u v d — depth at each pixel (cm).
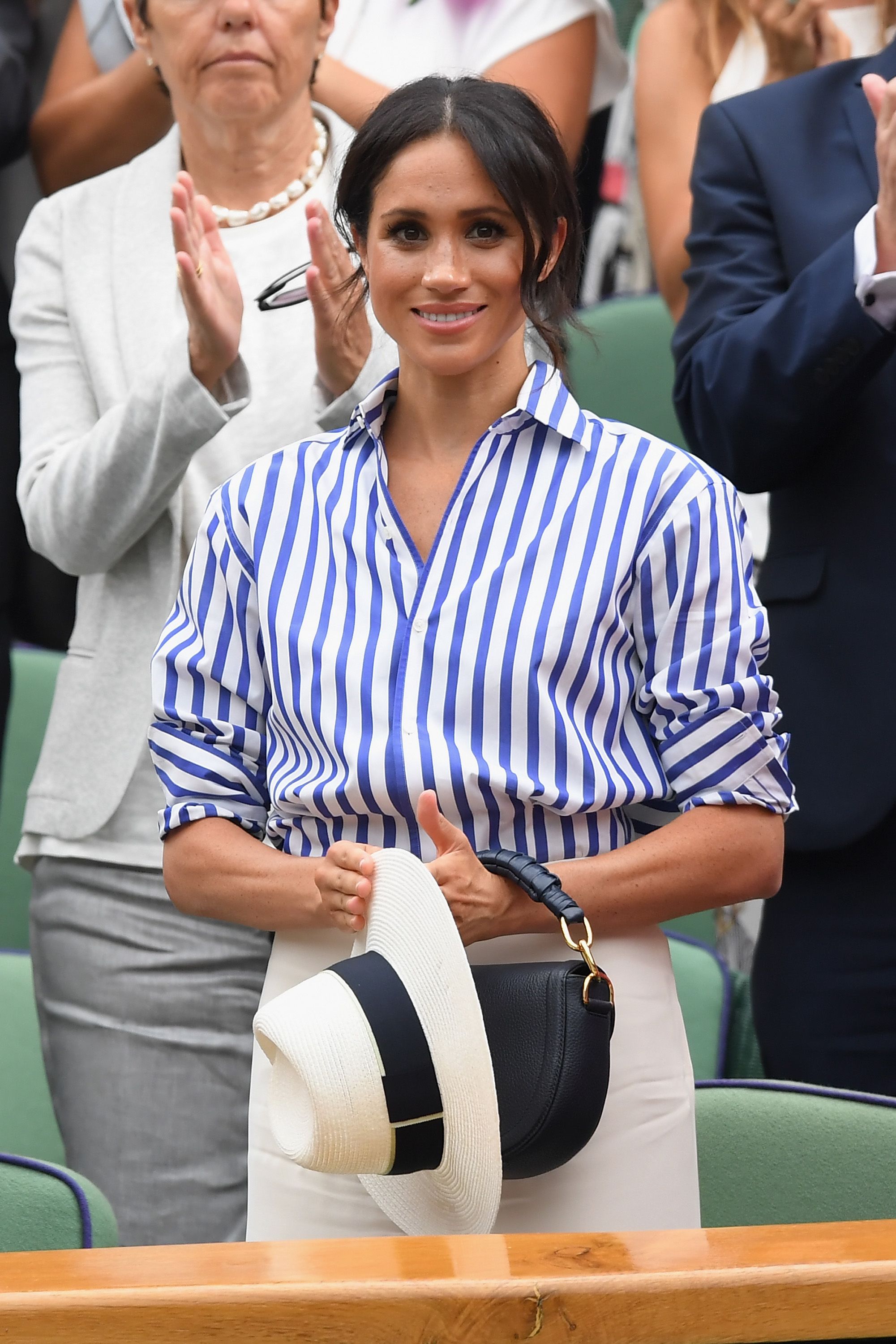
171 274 1016
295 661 683
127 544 952
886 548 929
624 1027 651
